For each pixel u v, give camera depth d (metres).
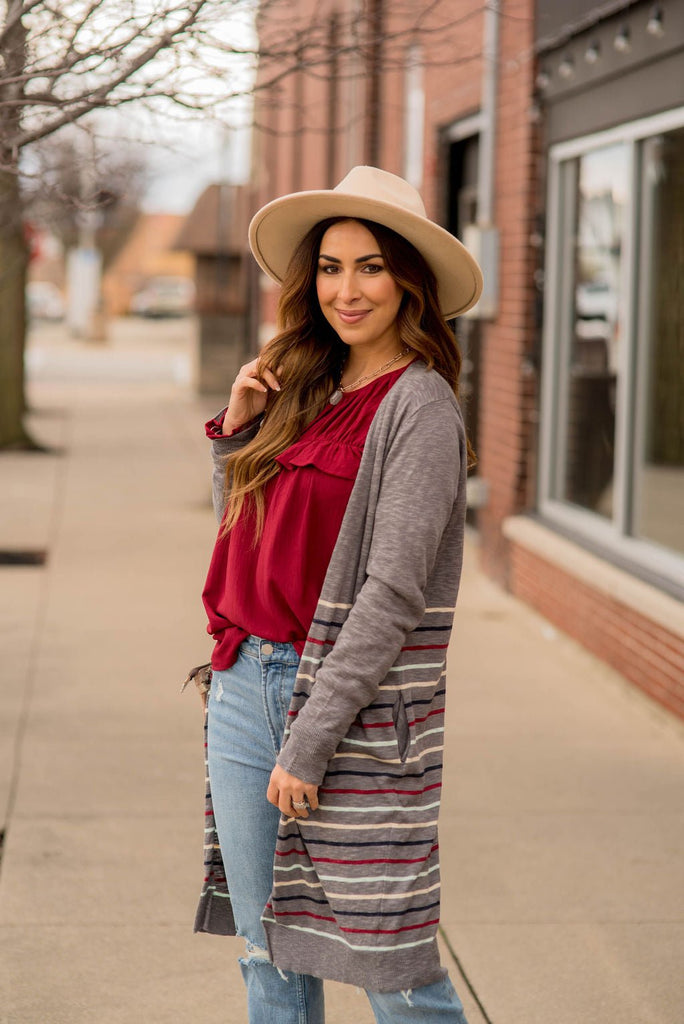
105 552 9.42
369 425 2.36
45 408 20.88
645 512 6.29
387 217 2.34
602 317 6.75
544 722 5.58
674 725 5.52
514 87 7.61
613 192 6.53
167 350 41.53
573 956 3.52
